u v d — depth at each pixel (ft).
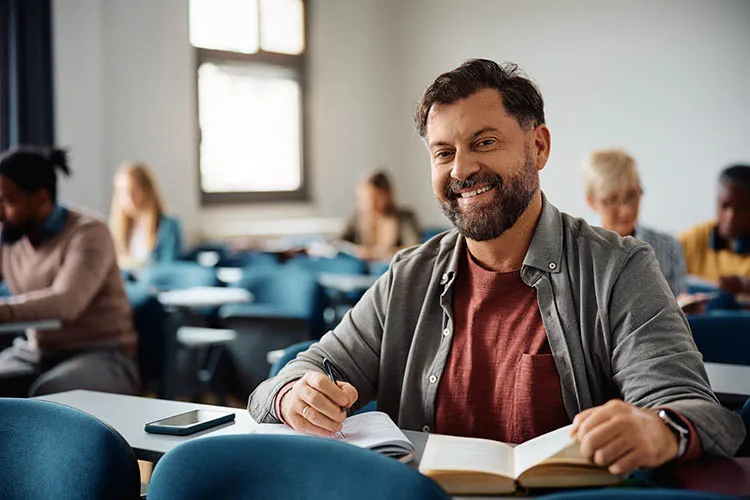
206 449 4.15
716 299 11.70
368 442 4.62
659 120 24.35
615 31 25.11
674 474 4.15
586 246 5.39
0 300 10.28
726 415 4.50
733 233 12.78
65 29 21.44
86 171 22.04
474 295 5.58
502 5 27.61
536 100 5.34
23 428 4.84
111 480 4.56
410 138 30.35
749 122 22.58
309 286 14.37
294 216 27.99
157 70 23.99
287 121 27.76
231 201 26.30
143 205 18.45
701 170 23.57
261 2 26.68
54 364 10.75
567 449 4.08
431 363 5.63
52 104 20.71
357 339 5.97
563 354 5.24
